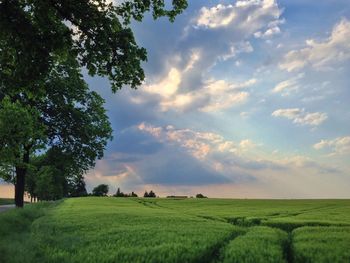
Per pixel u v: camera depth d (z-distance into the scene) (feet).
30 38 62.18
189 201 253.24
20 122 131.34
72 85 172.86
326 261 47.34
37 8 62.85
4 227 79.51
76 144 175.01
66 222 91.76
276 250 53.62
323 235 69.51
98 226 82.12
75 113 172.45
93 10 64.03
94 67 66.95
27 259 51.19
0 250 54.65
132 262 47.98
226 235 67.46
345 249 54.24
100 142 180.04
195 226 81.97
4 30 62.23
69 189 442.91
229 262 48.60
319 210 152.87
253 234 71.00
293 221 96.02
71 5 63.00
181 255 50.31
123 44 66.18
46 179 319.47
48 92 166.81
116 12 66.49
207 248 54.34
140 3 65.67
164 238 62.95
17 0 61.82
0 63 66.39
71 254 53.93
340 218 108.88
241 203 223.71
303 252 52.37
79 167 181.06
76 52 66.13
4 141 131.23
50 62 65.77
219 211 143.95
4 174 155.74
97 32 64.95
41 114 168.86
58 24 65.16
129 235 67.67
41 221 97.71
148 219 97.66
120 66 67.56
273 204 212.02
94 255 52.11
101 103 182.91
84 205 175.01
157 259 48.96
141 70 68.54
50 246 60.29
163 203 223.92
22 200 173.99
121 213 117.19
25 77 64.59
